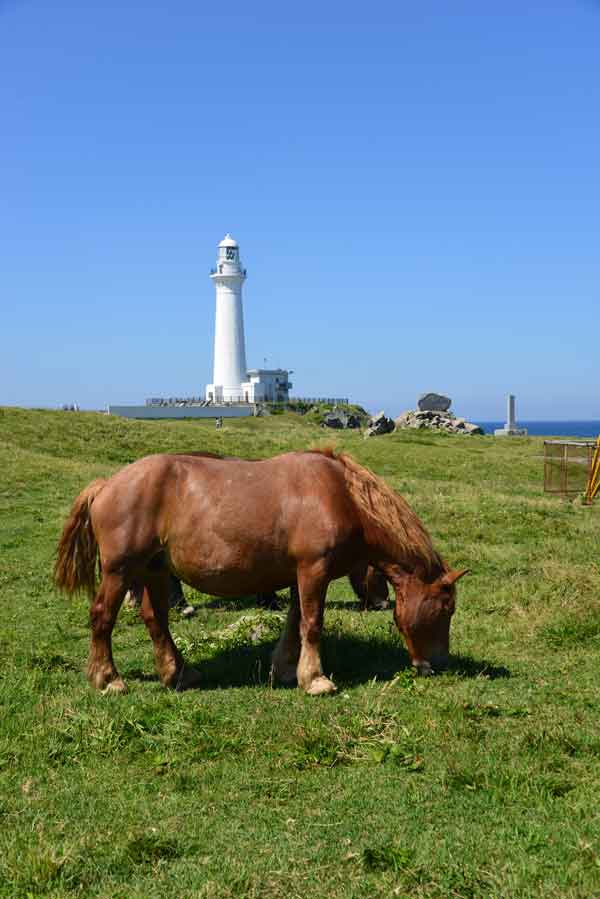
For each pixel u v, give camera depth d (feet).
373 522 22.57
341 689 22.08
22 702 21.30
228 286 316.40
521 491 78.95
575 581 33.60
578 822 14.05
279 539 22.09
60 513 57.06
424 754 17.17
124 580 22.30
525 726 18.58
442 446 115.55
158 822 14.57
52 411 118.93
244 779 16.25
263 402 288.71
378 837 13.79
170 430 117.08
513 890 12.04
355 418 222.69
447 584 22.71
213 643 26.96
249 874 12.66
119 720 19.31
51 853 13.17
